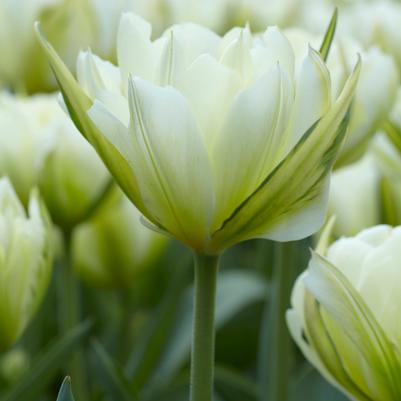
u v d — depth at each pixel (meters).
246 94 0.90
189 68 0.90
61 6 1.31
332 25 0.94
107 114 0.90
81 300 1.47
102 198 1.16
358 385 0.97
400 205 1.20
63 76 0.91
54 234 1.21
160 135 0.90
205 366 0.94
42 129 1.15
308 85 0.90
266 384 1.21
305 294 0.97
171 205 0.91
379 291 0.96
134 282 1.44
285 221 0.92
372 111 1.14
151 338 1.22
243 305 1.43
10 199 1.06
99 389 1.19
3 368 1.31
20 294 1.04
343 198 1.24
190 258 1.38
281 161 0.91
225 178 0.91
